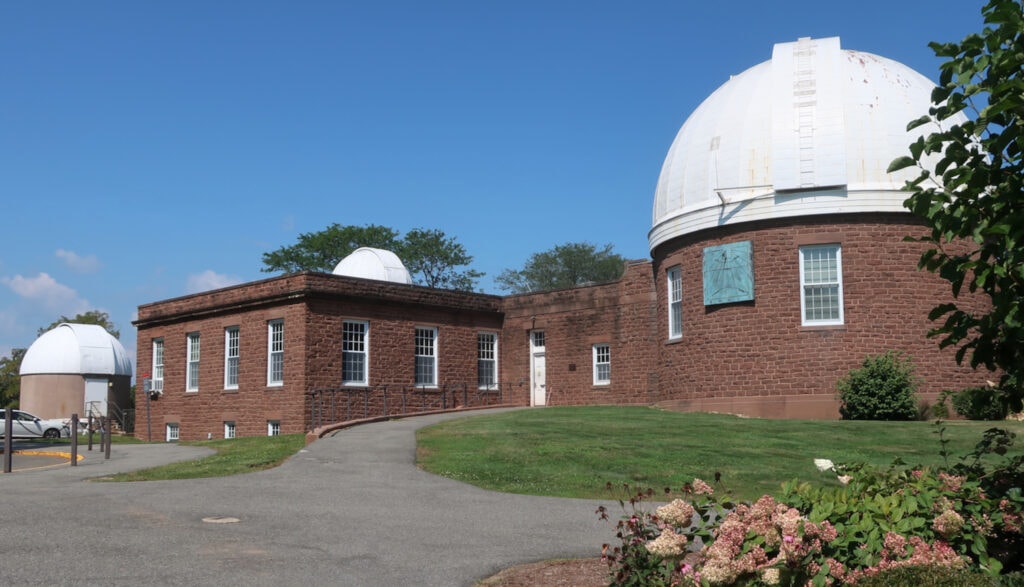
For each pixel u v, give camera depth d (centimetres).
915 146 633
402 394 3070
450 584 766
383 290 3039
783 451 1705
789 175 2400
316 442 2014
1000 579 572
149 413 3453
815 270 2405
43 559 808
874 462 1573
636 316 3050
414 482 1427
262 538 938
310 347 2811
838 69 2470
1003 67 589
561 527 1046
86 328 5053
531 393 3381
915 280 2361
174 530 968
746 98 2589
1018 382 632
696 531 653
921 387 2325
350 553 876
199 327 3247
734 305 2488
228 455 1950
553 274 7825
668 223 2691
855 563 605
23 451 2581
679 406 2617
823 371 2358
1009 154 608
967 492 654
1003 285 605
